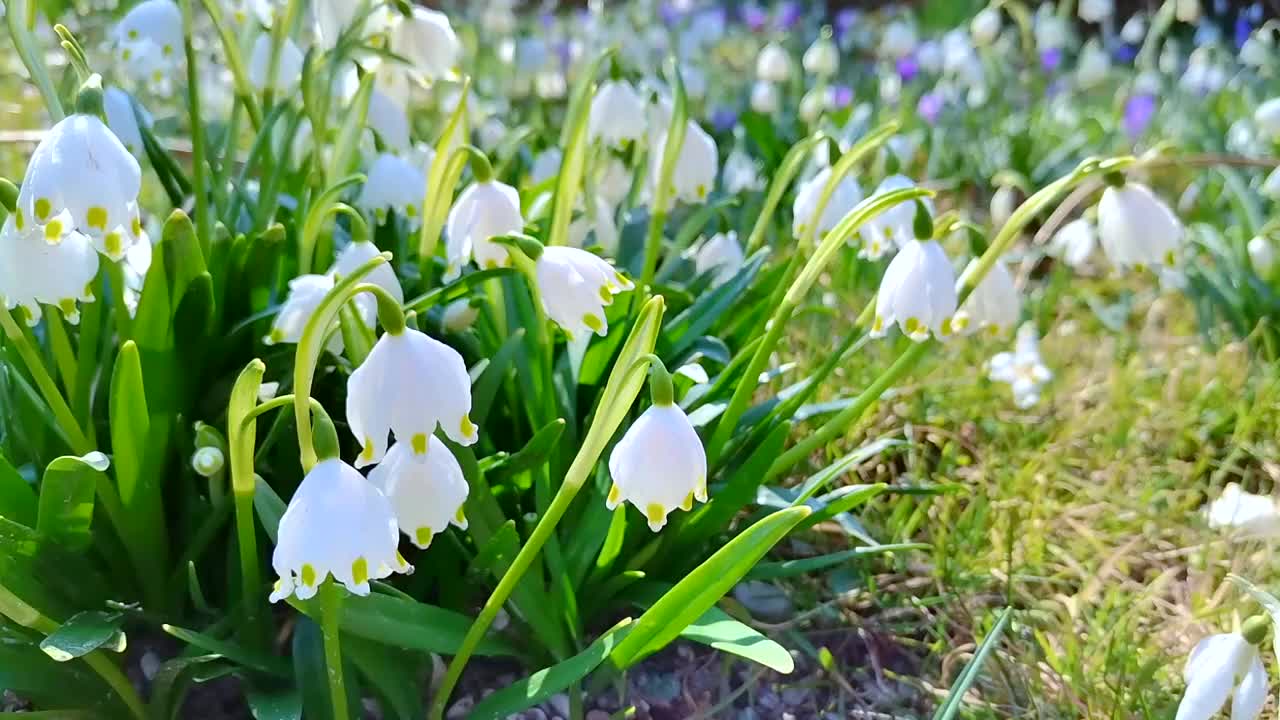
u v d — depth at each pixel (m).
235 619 0.42
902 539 0.52
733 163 0.77
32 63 0.43
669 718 0.45
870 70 1.39
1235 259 0.75
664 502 0.37
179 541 0.44
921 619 0.50
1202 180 0.94
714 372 0.53
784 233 0.80
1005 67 1.26
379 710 0.43
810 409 0.50
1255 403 0.61
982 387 0.63
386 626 0.40
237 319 0.46
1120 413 0.62
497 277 0.46
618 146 0.53
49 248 0.39
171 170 0.50
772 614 0.49
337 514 0.34
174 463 0.44
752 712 0.46
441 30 0.52
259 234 0.47
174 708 0.42
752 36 1.53
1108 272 0.82
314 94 0.51
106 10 0.90
